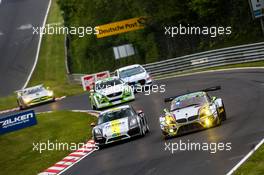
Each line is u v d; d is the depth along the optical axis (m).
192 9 151.62
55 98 152.12
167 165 49.62
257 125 58.66
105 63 192.12
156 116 84.38
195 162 48.31
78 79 179.88
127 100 106.56
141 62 176.12
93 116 100.38
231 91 91.81
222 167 44.53
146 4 166.62
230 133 57.59
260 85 90.00
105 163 58.31
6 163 75.69
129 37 179.12
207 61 139.38
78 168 60.31
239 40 141.75
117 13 189.88
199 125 62.81
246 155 46.69
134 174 49.28
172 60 149.25
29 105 137.88
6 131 78.50
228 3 145.62
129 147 64.12
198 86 107.44
